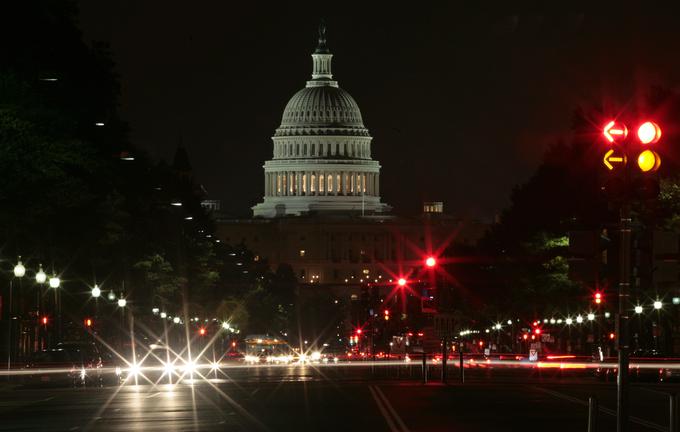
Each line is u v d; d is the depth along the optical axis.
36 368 124.88
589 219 144.75
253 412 64.12
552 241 153.88
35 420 61.03
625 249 36.53
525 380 104.00
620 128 36.16
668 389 86.94
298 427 54.47
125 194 167.00
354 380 106.81
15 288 133.12
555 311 165.12
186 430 53.44
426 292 100.75
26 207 104.75
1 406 72.88
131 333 170.88
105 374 121.69
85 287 151.75
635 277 36.47
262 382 102.62
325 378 113.31
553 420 57.69
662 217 112.62
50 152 102.25
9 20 106.88
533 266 163.12
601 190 36.66
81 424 57.81
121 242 152.38
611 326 151.62
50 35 114.06
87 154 108.62
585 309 160.50
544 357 169.38
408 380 105.81
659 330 135.12
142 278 170.88
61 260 126.88
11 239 109.81
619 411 36.28
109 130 137.12
